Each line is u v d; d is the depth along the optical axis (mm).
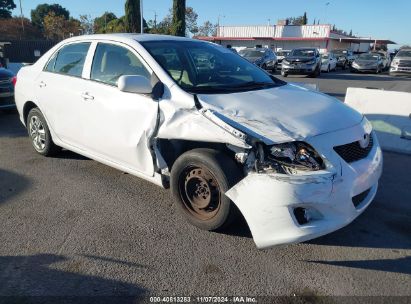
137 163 3811
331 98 3938
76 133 4496
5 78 7891
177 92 3445
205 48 4395
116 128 3887
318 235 2842
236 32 57750
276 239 2840
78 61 4551
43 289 2693
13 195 4195
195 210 3457
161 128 3393
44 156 5453
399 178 4863
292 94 3771
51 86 4785
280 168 2830
